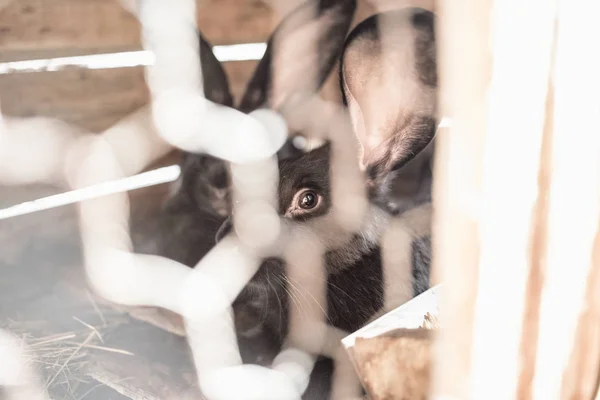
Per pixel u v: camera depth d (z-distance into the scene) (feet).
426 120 2.23
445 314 1.60
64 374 2.04
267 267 2.23
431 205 2.41
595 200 1.59
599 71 1.49
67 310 2.19
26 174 2.06
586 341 1.72
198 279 2.13
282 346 2.28
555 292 1.62
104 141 2.10
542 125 1.45
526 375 1.66
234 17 2.14
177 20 1.86
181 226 2.30
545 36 1.38
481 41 1.36
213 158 2.21
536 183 1.49
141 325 2.17
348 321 2.38
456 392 1.64
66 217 2.16
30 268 2.18
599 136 1.54
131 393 2.03
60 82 2.02
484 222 1.49
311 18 2.19
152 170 2.20
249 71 2.18
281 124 2.22
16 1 1.91
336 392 2.30
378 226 2.39
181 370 2.12
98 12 2.02
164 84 1.99
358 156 2.34
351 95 2.25
